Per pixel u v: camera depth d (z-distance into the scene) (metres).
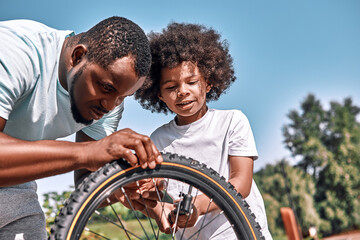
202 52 2.22
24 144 1.40
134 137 1.49
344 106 19.28
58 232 1.38
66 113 1.85
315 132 19.02
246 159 2.13
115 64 1.57
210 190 1.61
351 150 18.11
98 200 1.45
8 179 1.39
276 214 15.55
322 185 17.73
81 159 1.45
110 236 4.44
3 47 1.56
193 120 2.26
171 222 1.79
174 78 2.18
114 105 1.66
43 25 1.82
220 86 2.48
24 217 1.82
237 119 2.21
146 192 1.80
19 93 1.61
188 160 1.61
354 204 17.14
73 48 1.72
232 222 1.63
